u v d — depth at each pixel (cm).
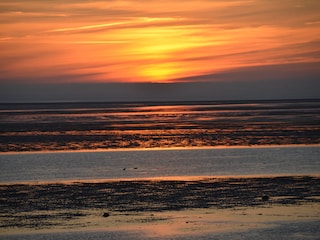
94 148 7081
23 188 4316
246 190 4150
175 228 3219
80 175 4897
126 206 3709
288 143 7431
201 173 4941
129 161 5778
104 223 3319
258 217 3412
